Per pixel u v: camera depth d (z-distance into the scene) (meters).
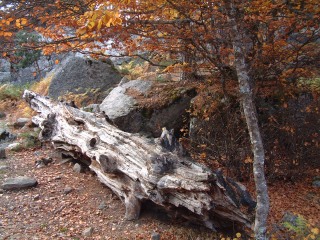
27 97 10.42
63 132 6.87
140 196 4.73
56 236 4.52
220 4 4.26
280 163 6.12
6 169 6.64
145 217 4.88
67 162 7.07
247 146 5.93
